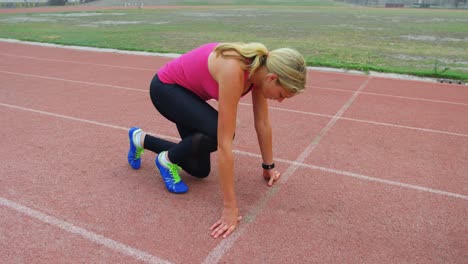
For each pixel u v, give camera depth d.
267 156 2.96
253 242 2.35
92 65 8.50
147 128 4.39
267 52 2.18
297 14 30.64
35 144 3.82
